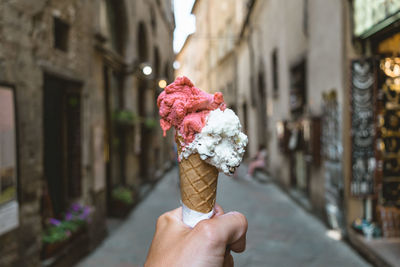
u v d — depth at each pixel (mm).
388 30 4156
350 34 4812
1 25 3082
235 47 18844
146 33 10531
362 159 4789
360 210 4945
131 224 6445
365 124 4758
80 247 4539
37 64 3693
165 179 13266
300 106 7863
